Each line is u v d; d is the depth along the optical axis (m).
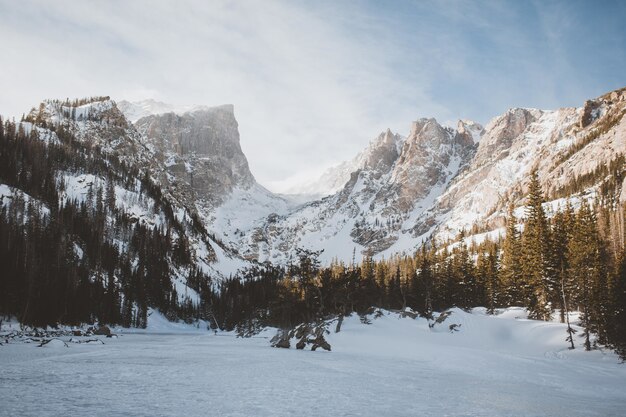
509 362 51.50
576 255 79.12
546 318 91.12
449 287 127.62
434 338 79.81
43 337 78.50
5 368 35.97
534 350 68.44
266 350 65.25
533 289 98.38
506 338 76.38
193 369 37.25
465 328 81.56
